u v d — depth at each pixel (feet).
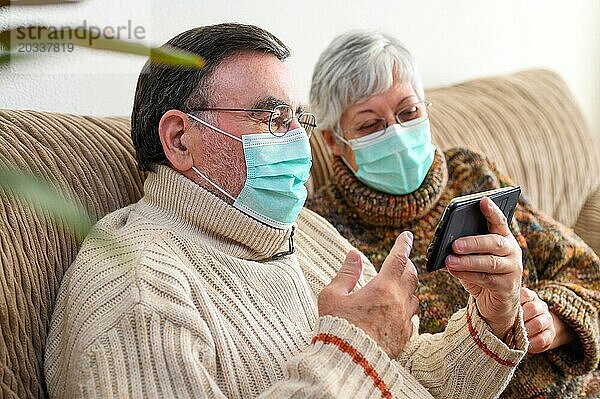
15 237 4.05
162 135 4.28
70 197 4.43
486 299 4.22
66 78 5.41
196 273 4.07
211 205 4.21
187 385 3.57
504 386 4.39
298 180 4.40
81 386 3.57
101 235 2.50
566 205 7.52
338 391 3.51
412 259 5.63
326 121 5.75
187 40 4.33
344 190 5.74
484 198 4.07
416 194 5.64
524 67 9.65
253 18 6.70
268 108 4.27
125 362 3.60
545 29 9.85
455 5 8.60
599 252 7.23
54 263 4.25
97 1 5.35
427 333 5.15
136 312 3.68
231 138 4.24
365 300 3.80
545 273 5.93
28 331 4.04
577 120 8.00
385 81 5.50
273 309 4.16
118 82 5.75
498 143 7.18
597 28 10.67
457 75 8.79
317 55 7.34
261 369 3.93
